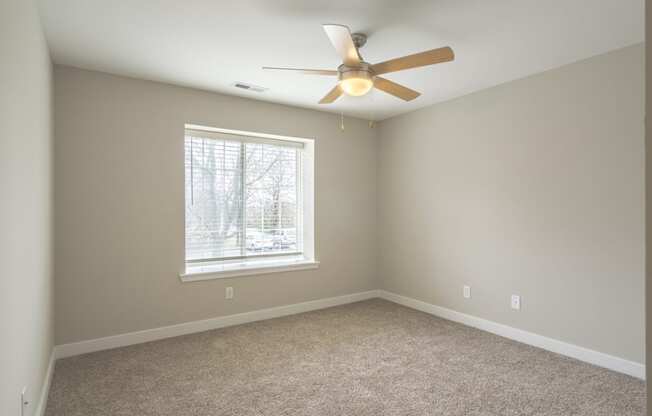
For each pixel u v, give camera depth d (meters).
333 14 2.21
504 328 3.43
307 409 2.22
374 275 4.87
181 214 3.48
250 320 3.87
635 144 2.60
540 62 2.94
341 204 4.57
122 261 3.20
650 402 0.58
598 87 2.79
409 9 2.16
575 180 2.92
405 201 4.48
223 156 3.92
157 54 2.78
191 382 2.54
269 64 2.98
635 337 2.62
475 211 3.68
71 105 2.98
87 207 3.05
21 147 1.65
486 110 3.58
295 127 4.19
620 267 2.68
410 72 3.15
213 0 2.06
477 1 2.07
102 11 2.17
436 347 3.17
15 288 1.54
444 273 4.00
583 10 2.16
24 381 1.73
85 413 2.16
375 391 2.43
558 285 3.03
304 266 4.24
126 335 3.21
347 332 3.54
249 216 4.10
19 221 1.62
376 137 4.88
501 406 2.25
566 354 2.98
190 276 3.50
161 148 3.38
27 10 1.77
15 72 1.53
